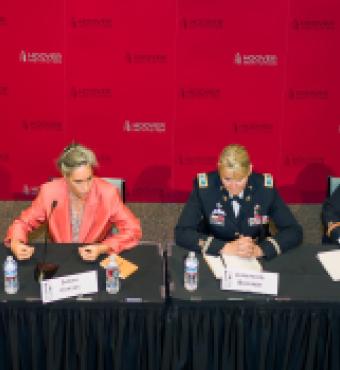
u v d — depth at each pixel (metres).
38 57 4.46
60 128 4.65
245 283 2.54
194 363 2.57
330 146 4.75
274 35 4.45
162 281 2.62
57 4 4.33
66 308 2.47
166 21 4.40
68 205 3.05
